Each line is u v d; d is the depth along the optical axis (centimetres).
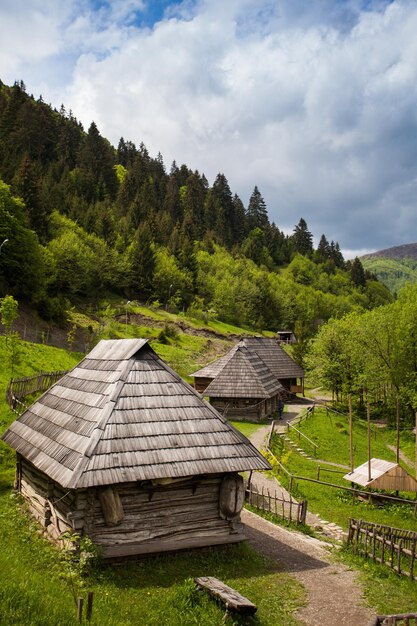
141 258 11212
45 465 1295
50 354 4369
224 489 1377
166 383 1467
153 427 1335
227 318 12312
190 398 1462
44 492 1442
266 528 1792
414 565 1523
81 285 9156
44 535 1366
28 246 6975
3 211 6906
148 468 1238
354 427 4738
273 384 4916
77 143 17688
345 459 3566
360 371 5703
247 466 1355
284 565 1413
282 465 2920
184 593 1065
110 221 12431
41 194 10400
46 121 16575
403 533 1569
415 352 5203
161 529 1301
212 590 1052
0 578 876
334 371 5900
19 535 1337
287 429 4188
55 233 10119
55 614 805
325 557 1533
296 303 14812
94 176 15625
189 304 11744
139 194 16300
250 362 4762
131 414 1340
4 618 741
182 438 1346
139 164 18512
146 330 8312
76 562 1159
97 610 913
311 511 2212
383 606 1188
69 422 1412
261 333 12244
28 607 793
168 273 11569
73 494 1237
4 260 6656
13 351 3419
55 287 8519
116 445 1254
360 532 1627
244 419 4491
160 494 1315
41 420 1569
